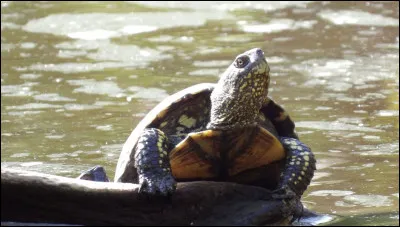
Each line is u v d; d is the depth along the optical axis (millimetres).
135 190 10719
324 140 16047
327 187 13180
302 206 11422
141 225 10648
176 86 20594
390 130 16781
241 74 11125
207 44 25438
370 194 12766
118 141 16047
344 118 17703
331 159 14820
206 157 11070
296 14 29391
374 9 29750
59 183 10570
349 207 12070
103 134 16547
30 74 21922
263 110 12180
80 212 10648
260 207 10844
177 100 11672
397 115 17922
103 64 23078
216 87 11562
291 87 20438
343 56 23688
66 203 10609
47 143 15867
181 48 24953
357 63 22891
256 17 29031
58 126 17141
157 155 10906
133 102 19172
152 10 29609
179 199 10734
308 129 16812
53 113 18219
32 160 14664
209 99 11773
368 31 26750
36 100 19312
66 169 14023
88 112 18297
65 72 22156
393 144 15789
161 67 22672
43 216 10633
